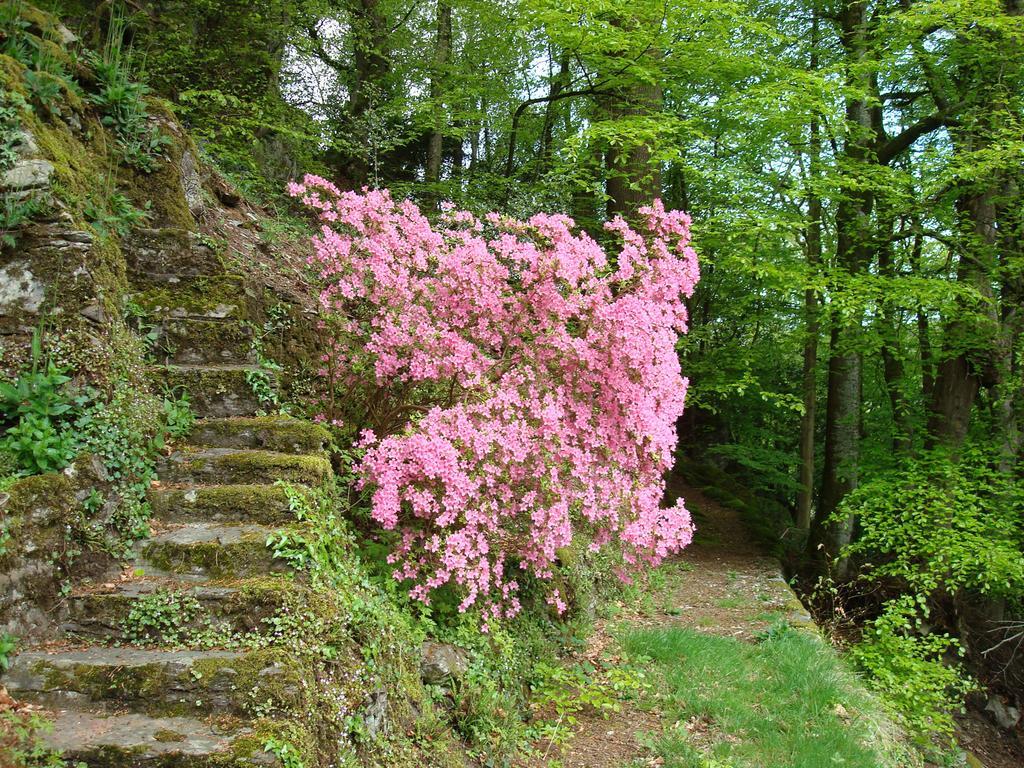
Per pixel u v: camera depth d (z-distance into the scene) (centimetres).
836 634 777
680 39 806
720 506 1269
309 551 299
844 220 993
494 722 361
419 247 436
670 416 464
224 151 764
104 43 561
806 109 821
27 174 335
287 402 425
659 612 657
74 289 334
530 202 841
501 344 434
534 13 776
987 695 909
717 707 430
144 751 221
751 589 767
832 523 1057
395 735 295
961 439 934
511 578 467
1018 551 768
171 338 404
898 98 1068
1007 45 851
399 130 1021
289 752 230
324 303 441
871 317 933
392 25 1270
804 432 1257
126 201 424
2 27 394
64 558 281
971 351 914
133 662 249
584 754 381
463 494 354
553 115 1138
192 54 808
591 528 488
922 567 902
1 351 314
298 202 802
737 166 849
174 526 316
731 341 1063
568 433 403
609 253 817
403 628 338
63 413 308
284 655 256
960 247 893
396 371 427
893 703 574
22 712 232
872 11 1010
